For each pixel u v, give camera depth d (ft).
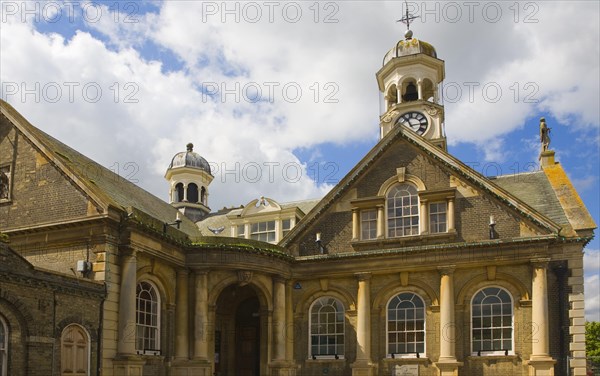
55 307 58.70
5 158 73.82
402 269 80.94
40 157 71.67
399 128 86.89
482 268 78.18
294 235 88.74
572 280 74.43
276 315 81.87
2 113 75.05
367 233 85.97
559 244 75.97
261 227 107.14
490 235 78.43
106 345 63.87
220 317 91.15
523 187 89.45
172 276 76.23
